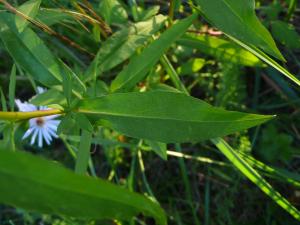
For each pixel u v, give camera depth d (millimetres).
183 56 211
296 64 213
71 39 216
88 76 165
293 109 222
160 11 212
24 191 85
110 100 130
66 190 88
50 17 163
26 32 143
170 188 224
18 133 177
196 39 184
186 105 125
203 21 200
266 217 207
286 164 208
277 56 136
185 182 204
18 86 242
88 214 95
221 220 209
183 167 203
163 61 182
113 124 132
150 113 128
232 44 180
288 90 215
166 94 125
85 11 188
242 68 216
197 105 124
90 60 219
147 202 101
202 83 220
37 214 211
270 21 200
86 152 140
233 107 212
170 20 179
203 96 228
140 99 127
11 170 81
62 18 164
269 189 170
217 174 215
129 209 99
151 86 187
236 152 173
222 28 139
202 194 221
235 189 207
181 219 218
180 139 127
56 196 88
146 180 212
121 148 223
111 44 167
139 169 223
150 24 170
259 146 212
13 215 225
